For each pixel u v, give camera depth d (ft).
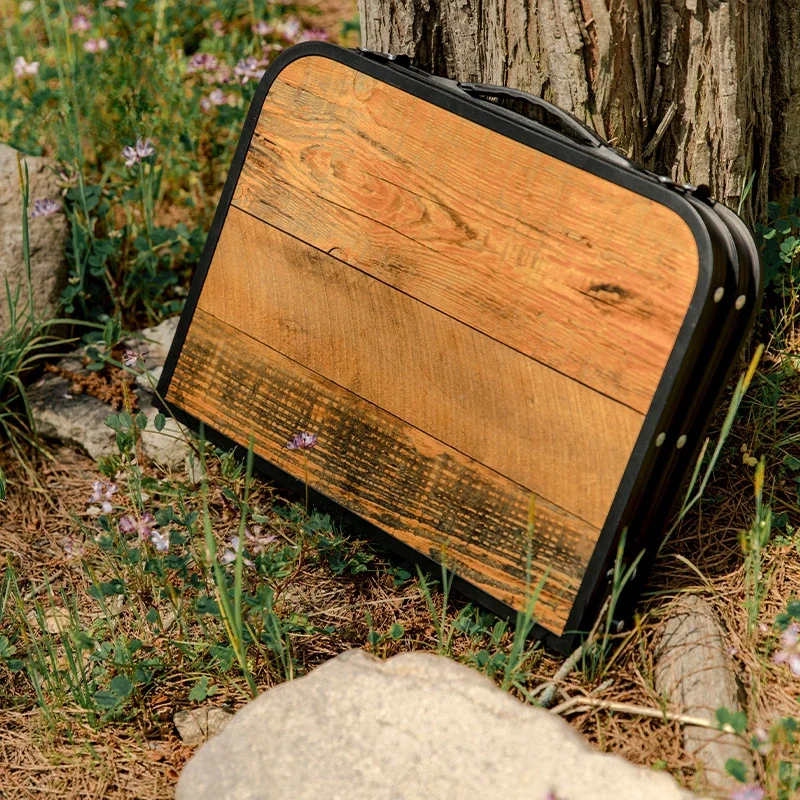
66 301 9.38
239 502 7.52
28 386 9.29
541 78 7.15
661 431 5.97
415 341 6.84
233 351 7.70
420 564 6.93
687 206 5.83
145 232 9.95
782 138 7.82
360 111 7.01
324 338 7.25
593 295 6.16
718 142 7.34
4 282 9.21
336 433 7.24
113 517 8.09
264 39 12.51
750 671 6.15
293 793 5.06
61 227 9.61
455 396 6.69
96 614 7.38
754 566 6.30
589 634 6.23
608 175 6.10
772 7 7.37
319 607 7.21
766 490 7.29
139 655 6.86
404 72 6.86
